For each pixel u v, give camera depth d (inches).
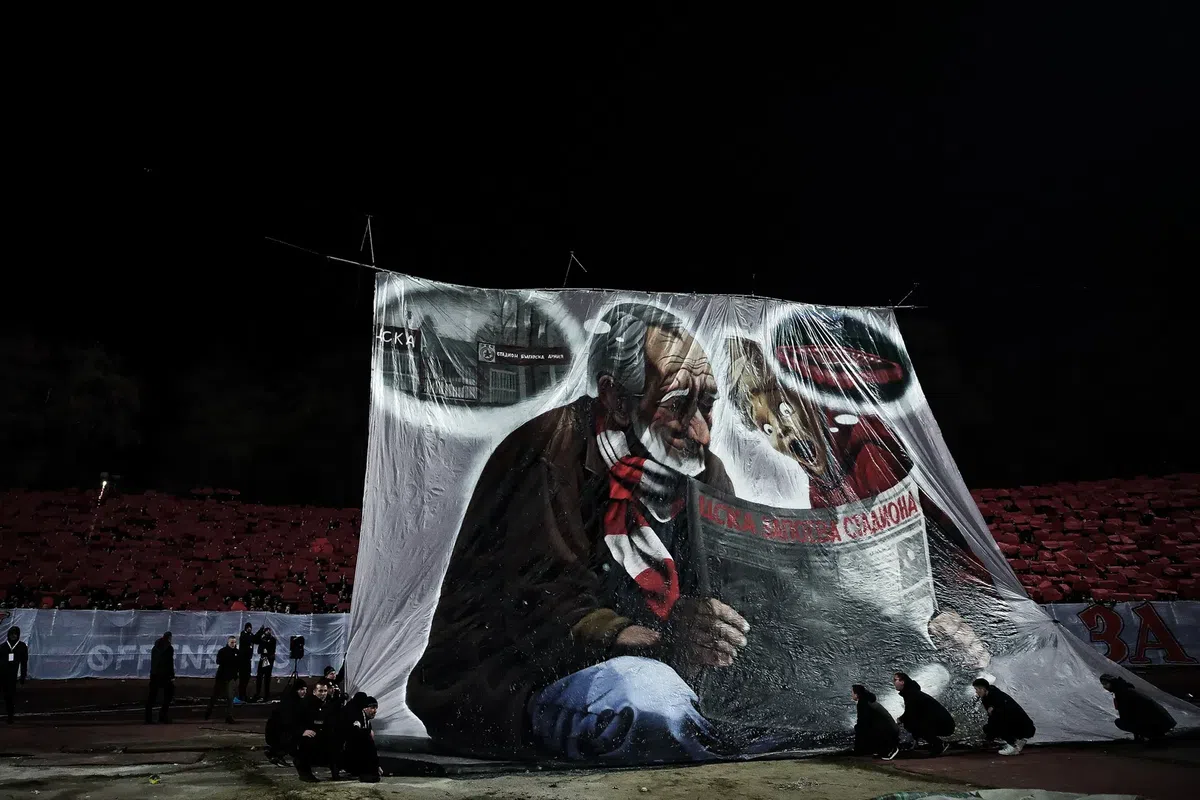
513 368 514.0
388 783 361.4
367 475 465.1
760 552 500.7
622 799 327.0
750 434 537.6
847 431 555.5
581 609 457.7
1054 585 978.1
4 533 1115.9
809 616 487.2
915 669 482.3
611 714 425.1
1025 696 479.2
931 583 517.3
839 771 383.9
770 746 427.2
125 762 414.3
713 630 468.4
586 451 502.9
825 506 526.0
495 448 490.3
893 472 548.4
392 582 444.5
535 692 427.2
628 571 475.5
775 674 461.1
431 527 462.0
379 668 422.3
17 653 568.4
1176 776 357.4
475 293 526.6
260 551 1162.6
